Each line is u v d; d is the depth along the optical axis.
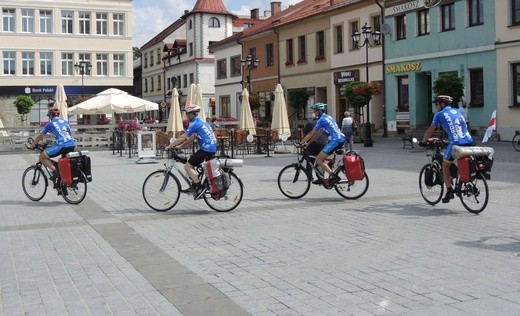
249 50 55.44
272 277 6.88
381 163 21.23
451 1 32.66
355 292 6.21
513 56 29.36
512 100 29.70
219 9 70.81
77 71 64.12
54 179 13.31
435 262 7.33
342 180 12.75
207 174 11.41
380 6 37.75
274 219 10.65
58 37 63.28
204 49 70.50
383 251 7.97
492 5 30.27
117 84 65.69
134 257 8.06
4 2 61.12
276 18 53.97
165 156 28.38
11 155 33.28
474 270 6.92
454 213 10.75
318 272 7.03
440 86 27.94
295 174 13.13
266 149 28.78
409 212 10.98
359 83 33.66
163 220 10.87
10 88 61.62
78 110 33.19
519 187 13.95
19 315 5.81
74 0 63.75
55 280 7.03
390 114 37.53
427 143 11.44
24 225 10.74
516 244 8.21
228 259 7.80
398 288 6.30
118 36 65.50
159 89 83.38
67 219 11.27
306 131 17.53
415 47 35.28
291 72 48.41
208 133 11.47
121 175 19.97
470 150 10.50
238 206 12.22
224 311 5.73
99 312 5.83
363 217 10.59
